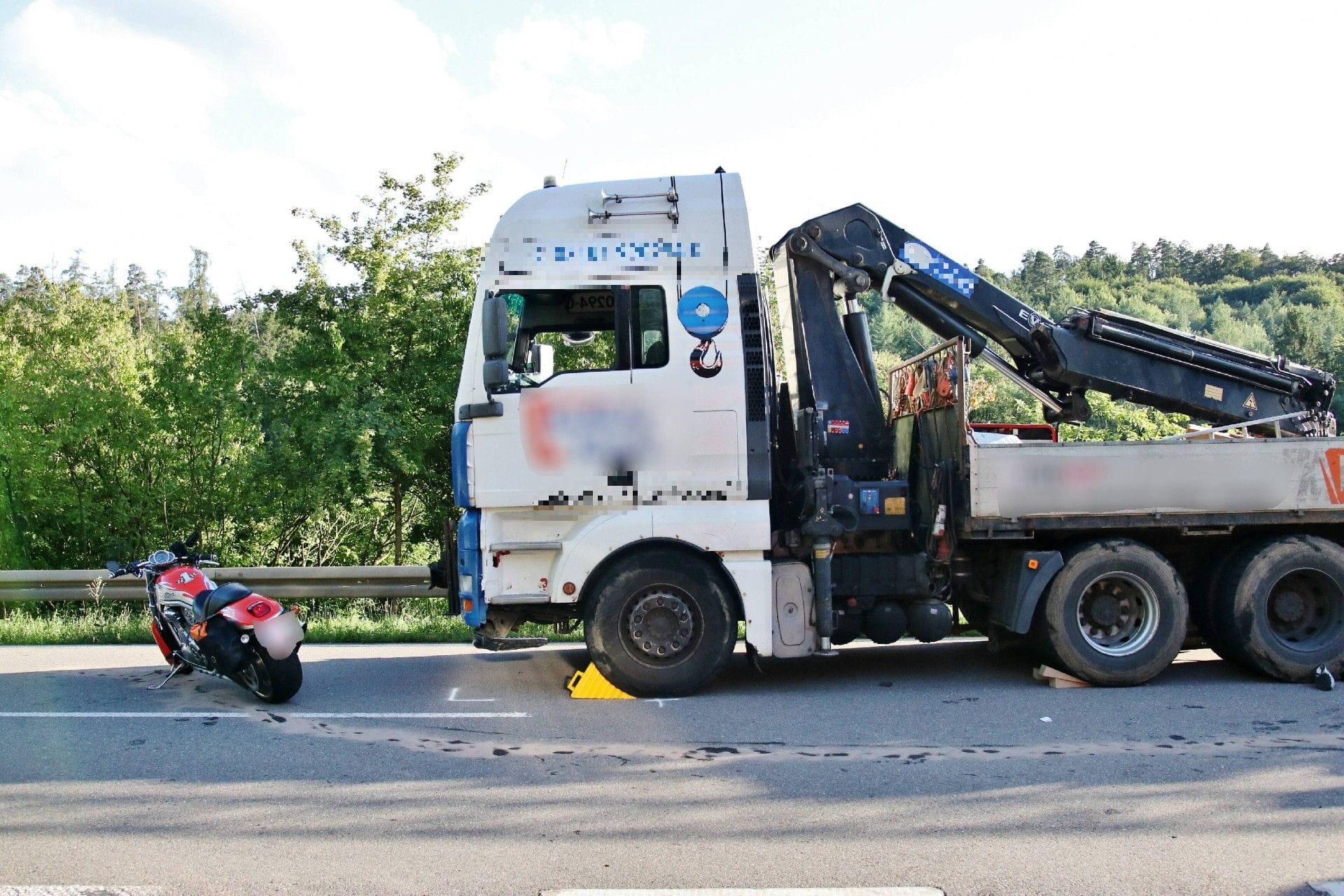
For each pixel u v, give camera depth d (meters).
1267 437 8.73
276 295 15.44
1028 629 7.70
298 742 6.25
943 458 7.96
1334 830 4.59
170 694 7.68
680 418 7.45
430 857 4.34
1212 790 5.18
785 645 7.59
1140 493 7.71
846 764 5.72
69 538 17.08
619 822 4.77
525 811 4.93
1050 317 8.89
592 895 3.94
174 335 16.48
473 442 7.45
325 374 15.03
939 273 8.49
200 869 4.22
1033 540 7.98
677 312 7.51
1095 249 152.00
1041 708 7.06
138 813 4.93
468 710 7.12
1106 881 4.04
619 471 7.43
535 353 7.81
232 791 5.27
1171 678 8.12
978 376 9.03
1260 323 111.94
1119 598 7.87
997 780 5.39
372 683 8.11
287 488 15.30
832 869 4.18
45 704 7.37
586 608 7.46
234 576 11.71
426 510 16.73
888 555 7.99
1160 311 115.75
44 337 19.34
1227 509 7.78
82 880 4.11
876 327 9.12
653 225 7.60
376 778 5.49
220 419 16.25
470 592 7.50
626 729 6.55
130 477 16.92
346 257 15.41
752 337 7.51
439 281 15.50
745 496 7.45
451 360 15.13
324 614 11.91
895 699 7.43
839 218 8.40
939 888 3.99
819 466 7.83
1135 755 5.86
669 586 7.45
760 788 5.27
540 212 7.62
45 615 12.54
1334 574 7.85
